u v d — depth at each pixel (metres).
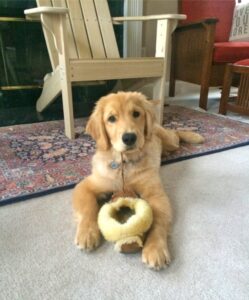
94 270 0.81
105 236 0.88
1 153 1.63
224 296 0.73
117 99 1.15
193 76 2.84
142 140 1.15
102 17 2.40
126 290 0.75
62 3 2.21
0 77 2.61
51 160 1.54
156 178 1.16
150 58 1.99
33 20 2.50
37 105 2.53
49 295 0.73
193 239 0.94
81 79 1.78
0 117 2.46
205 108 2.71
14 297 0.73
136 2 2.85
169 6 3.22
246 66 2.20
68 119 1.85
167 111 2.62
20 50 2.60
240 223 1.02
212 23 2.41
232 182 1.32
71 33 2.23
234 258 0.86
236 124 2.19
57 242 0.92
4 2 2.41
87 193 1.09
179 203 1.14
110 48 2.41
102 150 1.18
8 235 0.94
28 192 1.19
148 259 0.81
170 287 0.76
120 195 1.08
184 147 1.74
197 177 1.37
